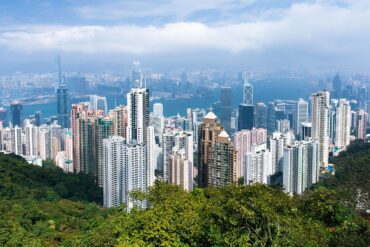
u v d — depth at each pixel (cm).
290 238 2372
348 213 3195
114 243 3136
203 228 2523
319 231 2645
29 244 4091
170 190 3672
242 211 2355
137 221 2706
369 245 2597
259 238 2373
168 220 2639
